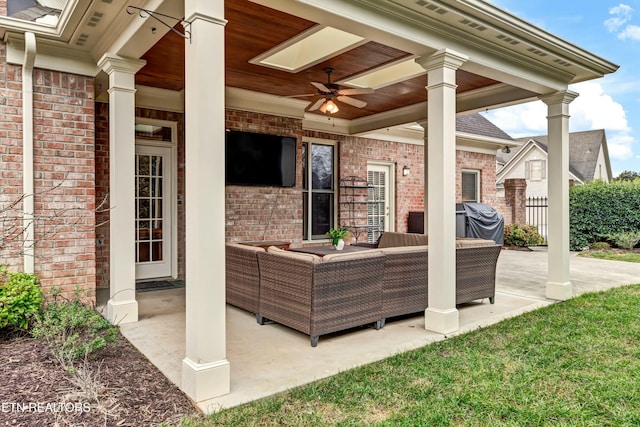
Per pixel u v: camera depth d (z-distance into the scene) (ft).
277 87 20.94
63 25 12.84
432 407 8.39
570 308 16.02
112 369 10.24
